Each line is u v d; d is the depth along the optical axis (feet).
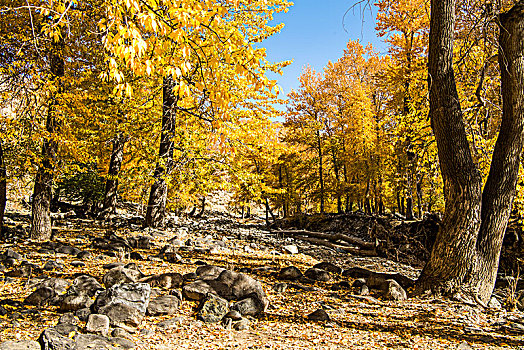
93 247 32.32
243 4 33.35
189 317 17.47
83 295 17.56
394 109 58.03
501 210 22.85
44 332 12.73
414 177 48.88
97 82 41.27
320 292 23.47
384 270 36.27
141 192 55.93
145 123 44.55
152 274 24.12
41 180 34.14
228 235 52.80
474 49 29.50
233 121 40.22
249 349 14.20
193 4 9.78
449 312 19.75
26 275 22.06
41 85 28.76
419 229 51.52
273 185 90.27
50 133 30.60
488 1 24.17
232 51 10.93
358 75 81.97
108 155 54.39
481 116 31.50
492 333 16.90
